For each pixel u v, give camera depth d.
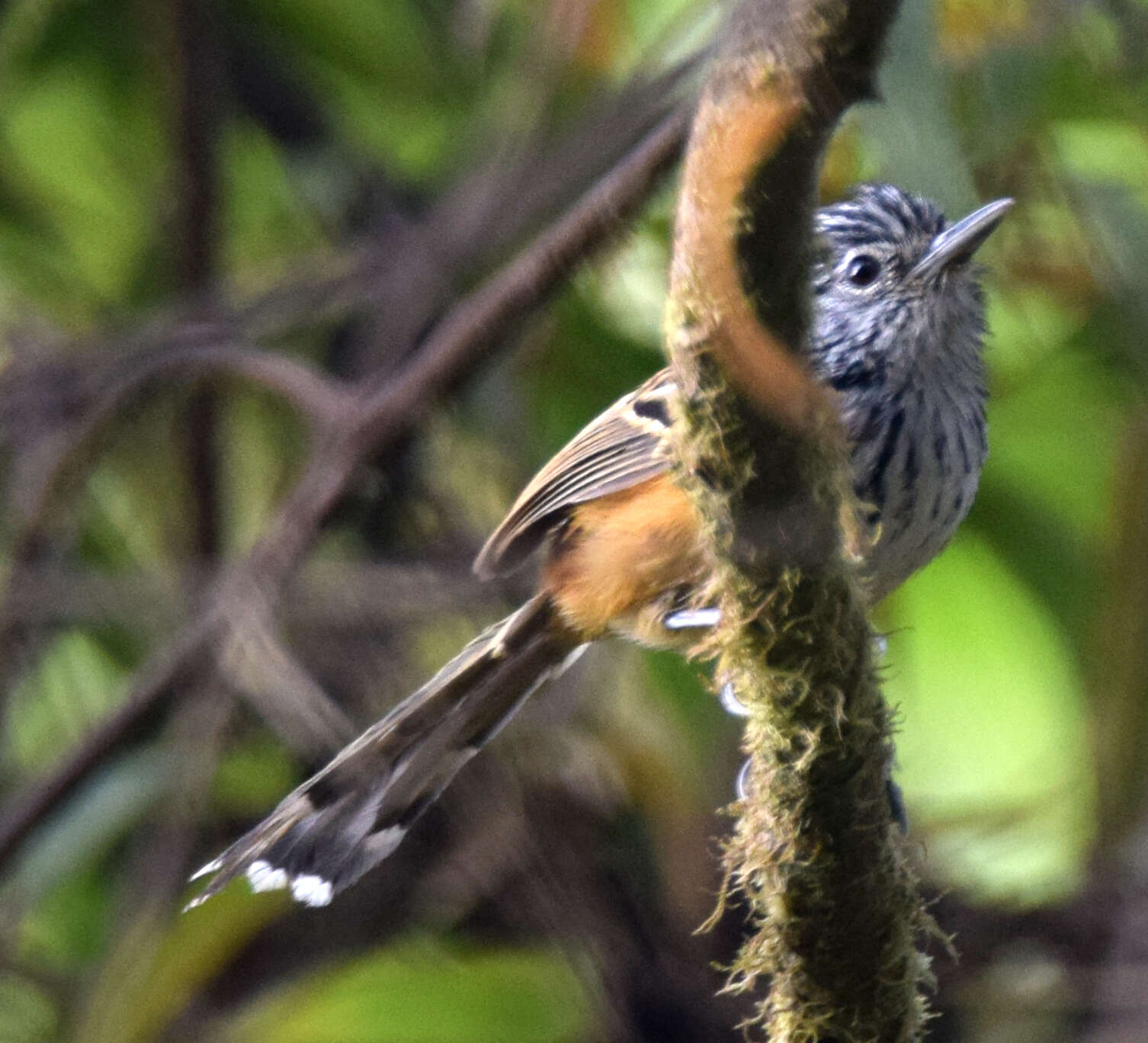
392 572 10.38
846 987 5.89
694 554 8.38
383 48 12.16
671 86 9.93
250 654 9.55
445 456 10.95
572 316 11.12
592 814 10.14
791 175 4.42
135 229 12.62
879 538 8.27
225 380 11.05
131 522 11.89
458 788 9.96
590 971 9.87
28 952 11.27
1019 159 10.14
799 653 5.41
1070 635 11.87
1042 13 9.20
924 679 12.66
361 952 10.49
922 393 8.61
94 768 10.16
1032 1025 10.62
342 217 11.88
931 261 8.66
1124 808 11.00
